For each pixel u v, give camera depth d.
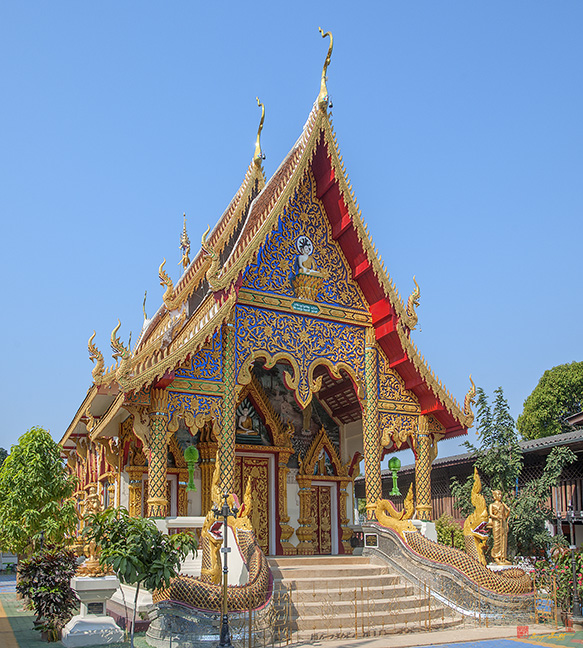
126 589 14.28
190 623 11.48
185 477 19.17
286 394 21.12
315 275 17.28
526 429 43.38
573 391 41.94
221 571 12.80
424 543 15.40
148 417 14.74
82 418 22.23
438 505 31.36
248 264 15.94
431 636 12.91
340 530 21.14
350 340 17.91
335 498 21.34
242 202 21.02
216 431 15.32
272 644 11.58
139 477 18.83
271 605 12.23
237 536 14.03
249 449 19.84
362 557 16.86
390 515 16.84
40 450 24.50
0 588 24.27
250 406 20.36
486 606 14.35
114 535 10.84
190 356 14.98
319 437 21.22
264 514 19.94
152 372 14.23
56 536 22.42
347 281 18.20
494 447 21.62
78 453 26.09
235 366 15.82
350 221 17.61
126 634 12.52
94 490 24.58
